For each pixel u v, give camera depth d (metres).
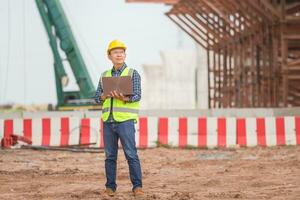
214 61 55.59
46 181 18.62
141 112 37.00
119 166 23.12
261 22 43.81
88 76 45.84
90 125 32.56
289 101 53.31
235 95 50.66
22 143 31.95
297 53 51.53
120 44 14.61
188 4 51.34
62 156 27.59
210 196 15.04
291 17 40.66
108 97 14.52
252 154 28.00
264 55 43.47
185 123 32.50
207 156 27.41
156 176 20.09
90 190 16.19
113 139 14.86
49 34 46.22
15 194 15.68
